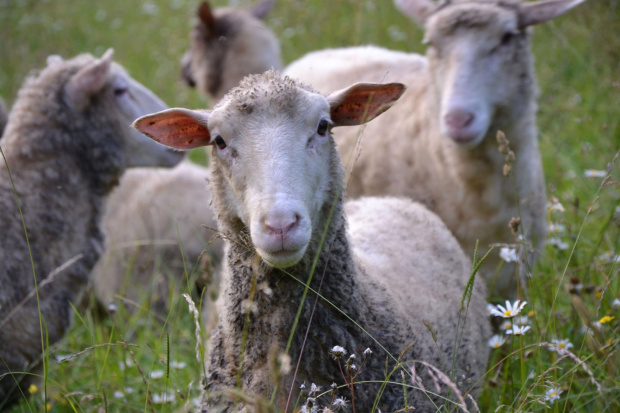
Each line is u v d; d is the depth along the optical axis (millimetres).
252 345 3625
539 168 5867
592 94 8211
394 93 3822
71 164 5262
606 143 7008
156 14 13977
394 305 3883
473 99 5344
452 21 5547
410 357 3775
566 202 6688
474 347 4434
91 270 5348
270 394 3527
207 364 4125
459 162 5555
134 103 5617
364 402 3555
